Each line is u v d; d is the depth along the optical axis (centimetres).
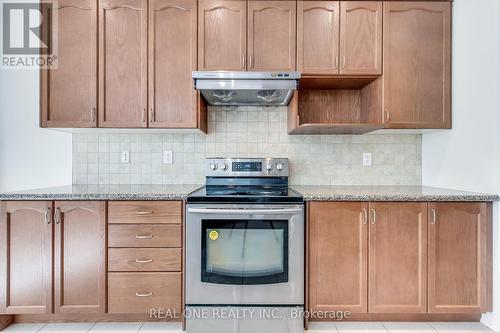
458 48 213
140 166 250
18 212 188
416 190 216
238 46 214
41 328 193
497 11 184
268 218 183
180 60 214
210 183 241
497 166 186
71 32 211
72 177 247
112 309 190
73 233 189
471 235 191
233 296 185
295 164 252
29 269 189
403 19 217
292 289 185
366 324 198
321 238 189
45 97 210
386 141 251
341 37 216
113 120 213
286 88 200
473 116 201
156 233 190
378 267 190
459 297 191
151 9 213
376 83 222
